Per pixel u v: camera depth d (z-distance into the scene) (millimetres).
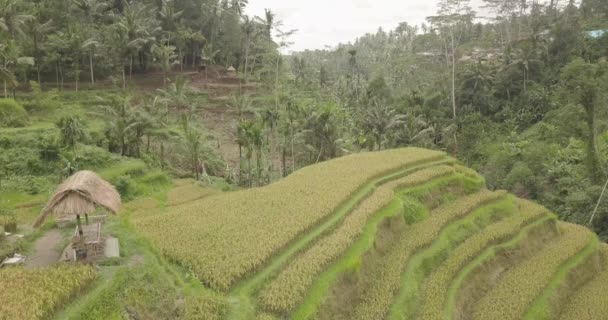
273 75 82562
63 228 23656
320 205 28750
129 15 64688
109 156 41625
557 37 69250
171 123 61062
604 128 51750
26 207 32594
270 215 26953
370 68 133000
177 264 21281
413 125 57469
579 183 46500
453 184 38438
